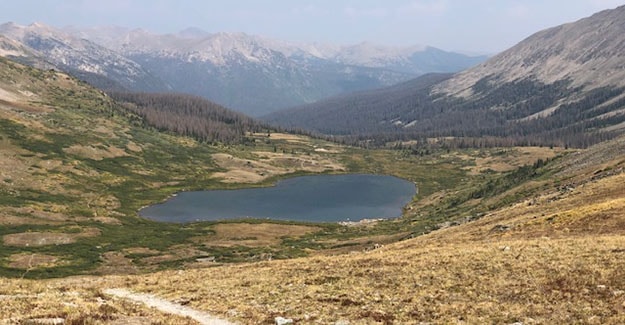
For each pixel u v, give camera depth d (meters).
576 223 57.94
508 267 39.38
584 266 36.34
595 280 33.00
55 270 100.75
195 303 36.78
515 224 67.44
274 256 111.44
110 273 99.12
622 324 25.03
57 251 119.38
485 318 28.09
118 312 29.25
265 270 52.47
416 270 42.56
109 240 137.88
